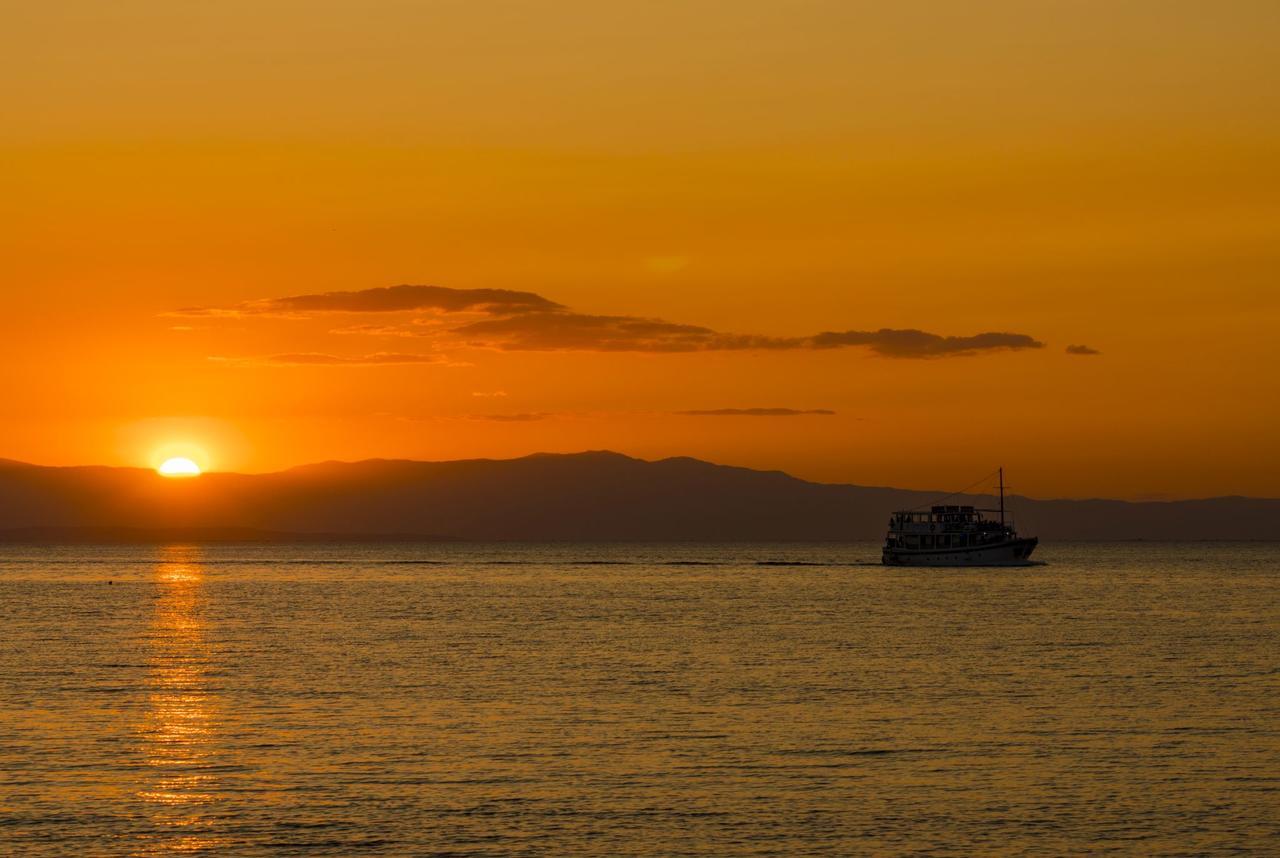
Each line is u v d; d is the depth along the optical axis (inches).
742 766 3954.2
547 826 3336.6
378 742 4318.4
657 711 4955.7
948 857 3117.6
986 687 5620.1
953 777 3818.9
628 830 3307.1
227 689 5610.2
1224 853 3142.2
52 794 3617.1
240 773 3860.7
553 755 4111.7
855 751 4173.2
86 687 5679.1
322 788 3690.9
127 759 4047.7
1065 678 5944.9
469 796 3602.4
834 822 3371.1
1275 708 5019.7
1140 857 3115.2
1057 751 4173.2
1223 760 4037.9
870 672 6205.7
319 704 5152.6
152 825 3336.6
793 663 6628.9
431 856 3115.2
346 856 3117.6
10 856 3102.9
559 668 6427.2
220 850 3152.1
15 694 5442.9
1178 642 7755.9
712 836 3257.9
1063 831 3299.7
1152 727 4598.9
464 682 5846.5
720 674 6136.8
